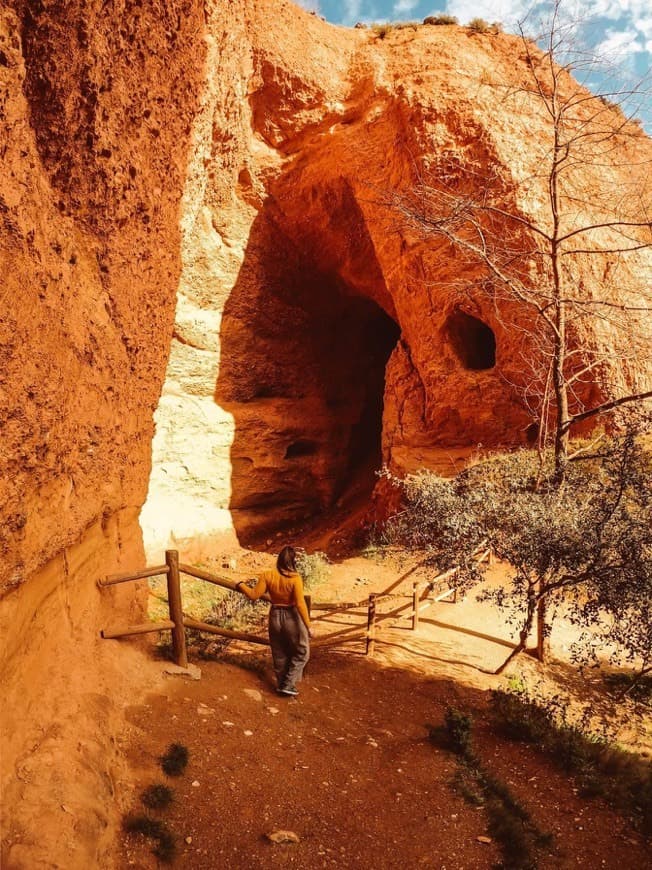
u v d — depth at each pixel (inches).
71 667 172.6
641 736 279.3
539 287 500.4
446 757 209.6
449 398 555.2
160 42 220.1
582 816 184.1
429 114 555.5
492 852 157.5
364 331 787.4
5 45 135.9
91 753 149.0
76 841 120.2
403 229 559.8
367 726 229.3
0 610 129.6
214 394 638.5
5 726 131.6
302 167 623.5
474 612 394.6
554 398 503.2
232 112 558.3
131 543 261.0
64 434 165.0
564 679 322.3
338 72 617.0
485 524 301.6
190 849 137.3
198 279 605.9
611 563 265.7
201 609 399.2
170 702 198.5
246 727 197.8
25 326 136.7
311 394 722.8
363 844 152.3
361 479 738.2
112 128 190.1
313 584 452.1
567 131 534.9
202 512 607.8
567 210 519.5
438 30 661.3
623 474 279.9
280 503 685.3
